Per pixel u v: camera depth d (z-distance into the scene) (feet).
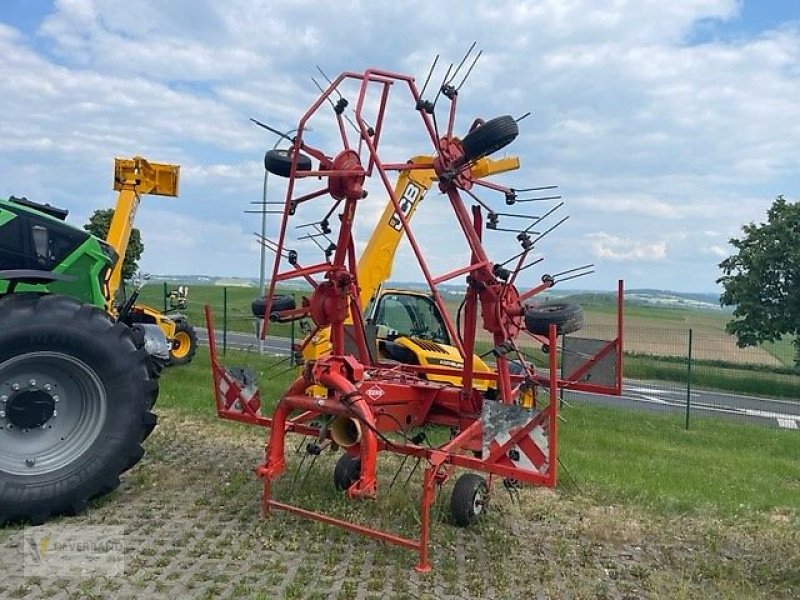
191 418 30.17
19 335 17.11
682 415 50.44
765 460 32.86
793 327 78.48
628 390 69.82
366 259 33.94
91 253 20.22
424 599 14.38
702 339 83.35
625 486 23.56
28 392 17.65
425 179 34.47
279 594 14.19
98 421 18.02
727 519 20.95
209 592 14.03
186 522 17.76
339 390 17.06
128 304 26.23
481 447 17.46
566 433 35.42
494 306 19.22
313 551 16.42
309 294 22.59
